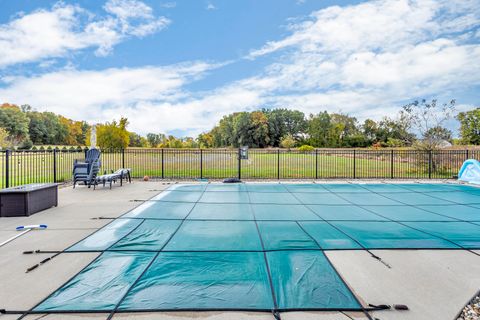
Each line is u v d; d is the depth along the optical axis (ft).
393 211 20.77
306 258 11.98
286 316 7.98
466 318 8.05
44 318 7.83
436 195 27.30
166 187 31.24
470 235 15.14
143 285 9.62
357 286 9.70
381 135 151.94
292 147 148.87
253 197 25.90
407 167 54.85
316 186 32.65
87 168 30.17
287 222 17.63
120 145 70.54
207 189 30.17
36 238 14.32
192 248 13.07
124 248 13.00
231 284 9.73
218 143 212.02
